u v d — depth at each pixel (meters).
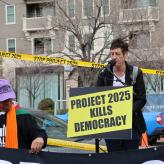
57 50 39.31
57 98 40.97
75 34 31.84
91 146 8.34
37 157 5.34
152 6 39.41
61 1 35.78
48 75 41.25
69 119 5.66
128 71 6.39
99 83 6.54
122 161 5.41
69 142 8.30
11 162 5.33
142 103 6.30
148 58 34.53
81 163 5.39
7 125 5.32
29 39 44.09
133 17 33.81
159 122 15.88
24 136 5.37
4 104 5.32
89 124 5.62
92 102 5.64
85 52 31.58
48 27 40.06
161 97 18.94
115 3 33.62
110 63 6.47
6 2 45.66
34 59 15.78
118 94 5.59
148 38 36.22
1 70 42.03
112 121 5.57
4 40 45.69
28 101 41.84
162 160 5.39
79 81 31.20
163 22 39.12
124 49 6.38
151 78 35.06
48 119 8.92
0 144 5.39
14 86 41.78
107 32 33.59
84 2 34.41
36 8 44.66
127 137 5.52
